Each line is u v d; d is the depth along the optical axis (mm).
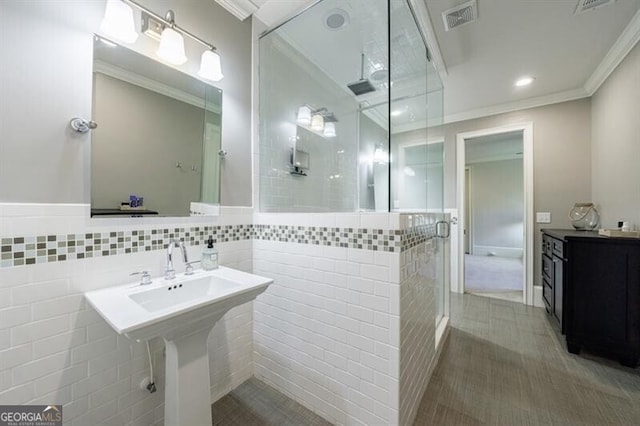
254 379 1770
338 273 1393
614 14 1860
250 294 1164
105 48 1149
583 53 2312
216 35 1587
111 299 1017
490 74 2662
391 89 1565
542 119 3146
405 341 1275
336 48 2006
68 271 1043
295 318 1581
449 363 1938
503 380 1741
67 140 1041
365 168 1917
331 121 2250
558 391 1633
